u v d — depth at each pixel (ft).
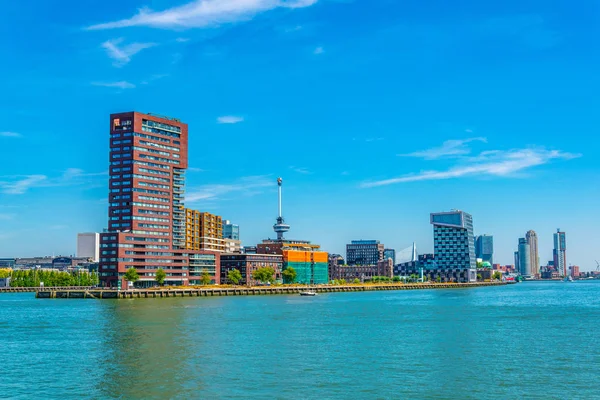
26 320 574.97
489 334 454.40
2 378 303.07
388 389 275.59
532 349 380.58
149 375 306.55
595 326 513.04
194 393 272.10
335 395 266.36
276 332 466.29
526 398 261.44
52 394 273.33
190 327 502.79
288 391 273.13
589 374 304.50
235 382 289.94
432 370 314.35
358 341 415.44
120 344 404.77
